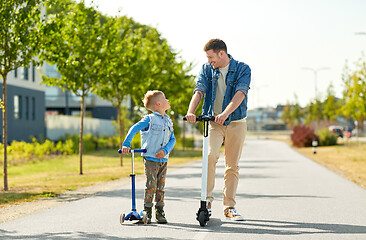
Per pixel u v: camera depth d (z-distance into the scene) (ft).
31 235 24.84
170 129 26.27
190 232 24.62
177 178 60.29
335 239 23.17
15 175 77.41
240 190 45.98
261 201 37.65
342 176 63.31
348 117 200.85
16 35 49.75
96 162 102.89
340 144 202.08
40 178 66.90
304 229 25.63
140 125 25.36
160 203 26.78
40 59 61.00
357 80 166.20
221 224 26.81
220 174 64.75
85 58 70.59
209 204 26.96
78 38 70.13
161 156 25.72
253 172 68.90
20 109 143.02
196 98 27.43
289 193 43.47
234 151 27.50
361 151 149.48
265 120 541.34
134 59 85.15
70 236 24.38
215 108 27.66
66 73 70.03
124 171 74.79
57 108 234.17
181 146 185.88
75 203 37.50
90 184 54.34
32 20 50.80
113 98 91.71
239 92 26.37
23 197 42.22
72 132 179.22
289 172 68.90
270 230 25.23
